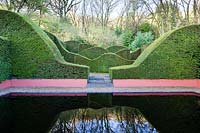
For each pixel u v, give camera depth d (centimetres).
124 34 2720
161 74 1113
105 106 766
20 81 1089
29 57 1097
